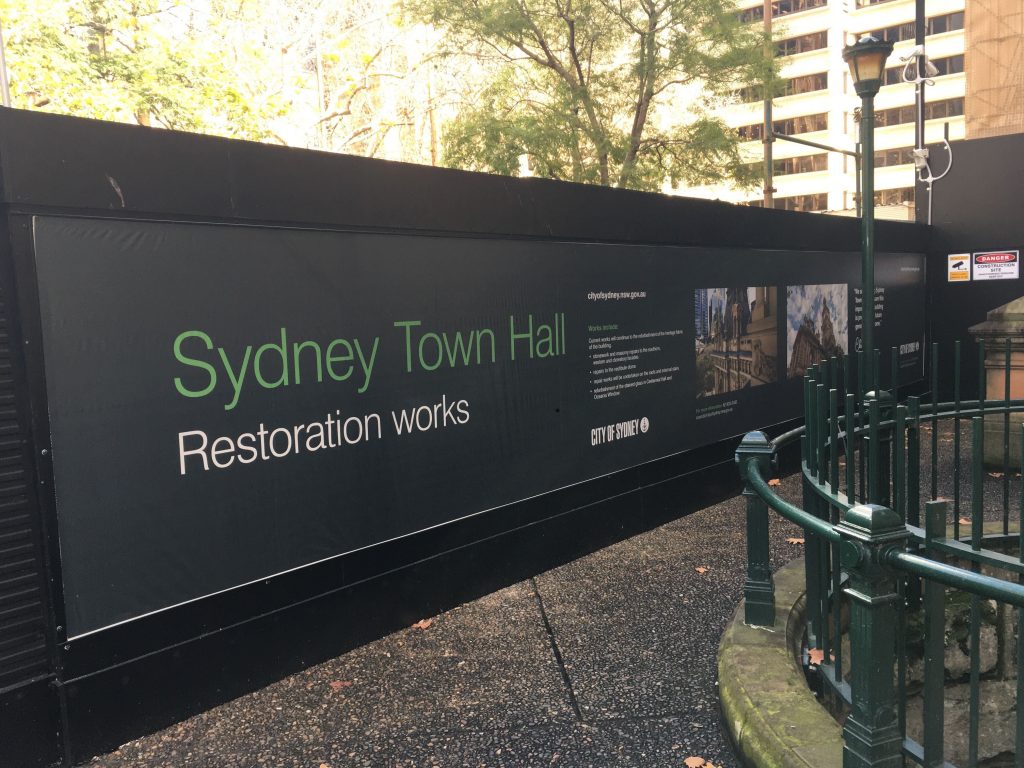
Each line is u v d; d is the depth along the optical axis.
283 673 3.67
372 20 18.83
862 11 55.78
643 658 3.71
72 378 2.95
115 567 3.09
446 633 4.12
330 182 3.75
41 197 2.82
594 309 5.45
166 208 3.16
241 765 2.93
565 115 15.32
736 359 6.96
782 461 7.70
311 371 3.75
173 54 15.37
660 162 16.75
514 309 4.84
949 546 2.68
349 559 3.94
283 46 19.16
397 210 4.07
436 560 4.38
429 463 4.34
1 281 2.78
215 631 3.41
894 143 55.53
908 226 10.08
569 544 5.26
